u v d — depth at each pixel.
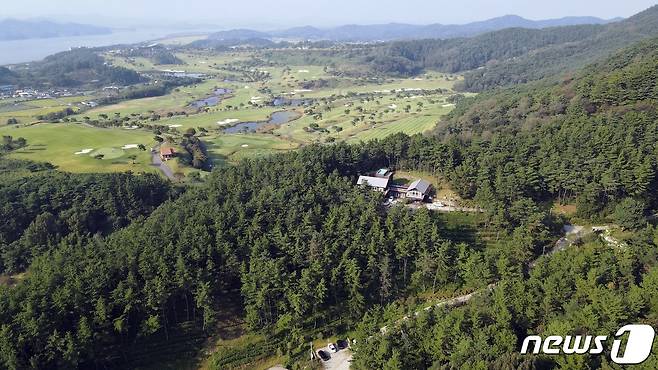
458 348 86.38
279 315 111.94
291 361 106.25
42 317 96.00
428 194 157.50
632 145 147.62
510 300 99.44
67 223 163.00
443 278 120.94
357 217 132.00
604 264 105.50
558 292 99.38
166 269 109.88
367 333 101.62
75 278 106.19
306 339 112.12
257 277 111.44
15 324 95.44
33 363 91.50
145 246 117.50
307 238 125.25
